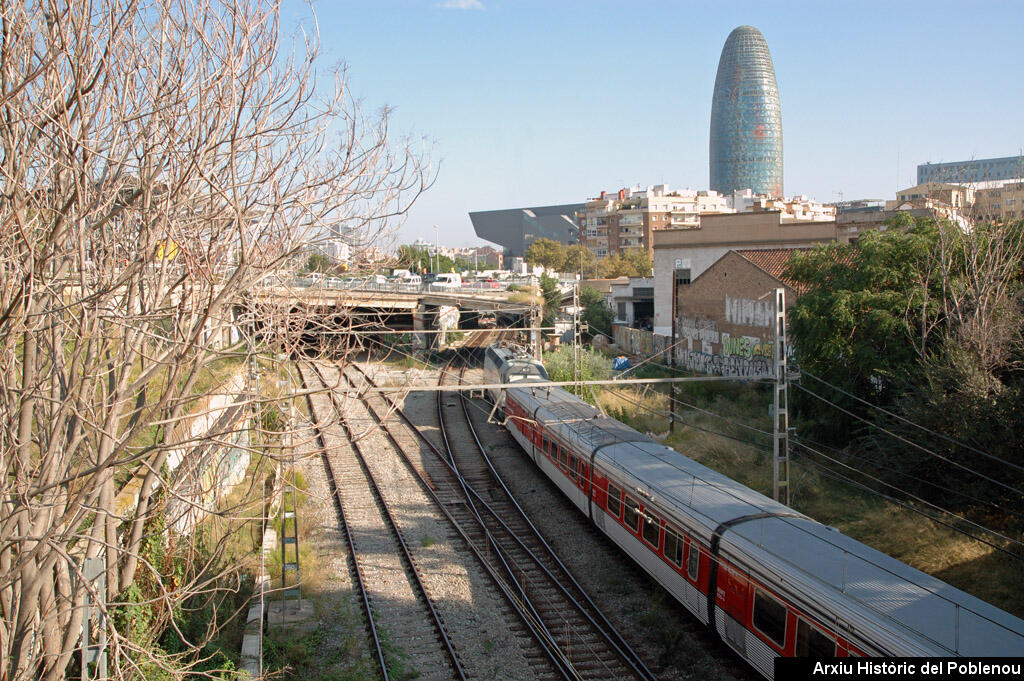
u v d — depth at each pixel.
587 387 27.66
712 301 36.06
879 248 22.11
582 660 11.53
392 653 11.79
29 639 6.07
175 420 5.86
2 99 4.86
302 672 11.16
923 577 9.48
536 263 101.94
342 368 7.45
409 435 27.08
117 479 12.60
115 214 6.00
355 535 17.20
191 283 6.00
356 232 6.80
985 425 15.80
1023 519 14.84
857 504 17.77
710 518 12.04
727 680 11.06
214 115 5.90
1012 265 18.81
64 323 6.04
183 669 7.32
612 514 15.65
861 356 20.92
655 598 13.73
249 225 6.18
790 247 46.09
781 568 10.13
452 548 16.41
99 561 6.07
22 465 5.81
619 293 59.53
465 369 40.12
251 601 12.66
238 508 7.70
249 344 6.57
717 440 23.61
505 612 13.29
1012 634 7.88
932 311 19.59
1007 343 17.30
